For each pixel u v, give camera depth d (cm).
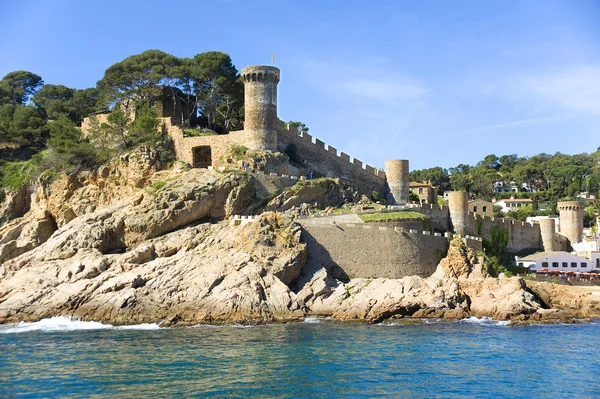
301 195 9650
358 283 8306
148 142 10500
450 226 10725
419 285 8119
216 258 8088
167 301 7519
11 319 7519
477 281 8300
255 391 4741
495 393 4825
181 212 9119
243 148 10050
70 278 8056
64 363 5453
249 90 10225
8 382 4909
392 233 8806
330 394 4719
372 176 11231
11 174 11481
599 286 9400
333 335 6700
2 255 9556
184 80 11969
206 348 6025
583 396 4788
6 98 14700
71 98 13925
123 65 12044
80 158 10625
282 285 7781
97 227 8994
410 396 4712
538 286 8806
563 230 12756
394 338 6594
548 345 6384
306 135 10750
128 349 5981
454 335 6806
